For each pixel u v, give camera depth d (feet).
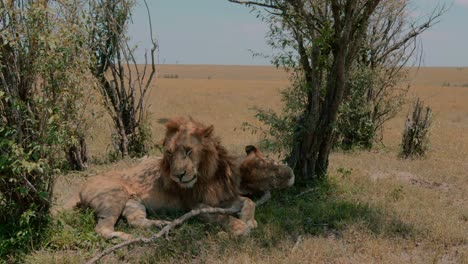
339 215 23.07
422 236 21.16
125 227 21.09
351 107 42.78
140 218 21.11
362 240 20.38
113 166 33.09
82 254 18.57
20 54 18.12
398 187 28.63
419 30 43.04
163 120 22.25
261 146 39.99
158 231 20.56
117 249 18.71
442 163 37.83
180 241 19.54
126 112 37.50
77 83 19.40
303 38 27.84
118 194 21.15
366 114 44.93
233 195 22.79
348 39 25.29
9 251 18.54
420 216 23.57
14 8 17.90
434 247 20.07
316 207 24.13
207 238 19.98
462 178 32.71
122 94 37.11
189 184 20.70
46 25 17.99
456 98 120.57
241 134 52.65
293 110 33.76
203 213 20.33
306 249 19.17
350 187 28.07
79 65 19.36
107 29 35.58
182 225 20.89
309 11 28.04
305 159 27.99
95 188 21.29
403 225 22.04
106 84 36.29
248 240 19.70
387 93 47.09
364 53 44.09
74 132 19.94
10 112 18.25
